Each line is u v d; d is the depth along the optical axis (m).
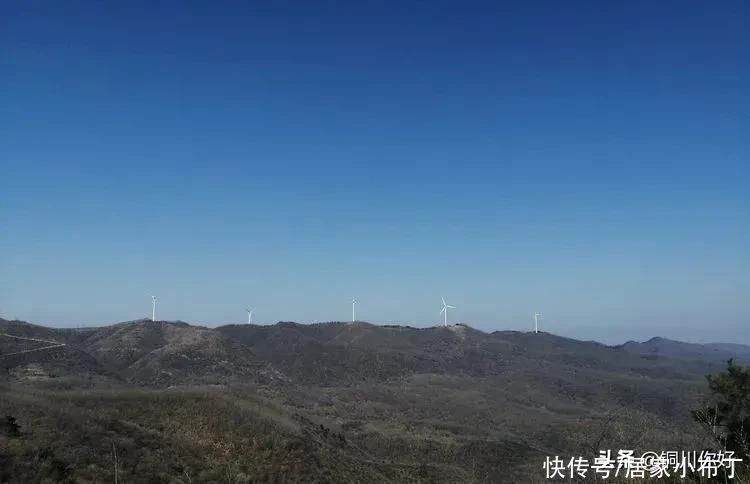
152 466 32.84
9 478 24.55
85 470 28.14
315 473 44.75
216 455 41.19
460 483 63.00
